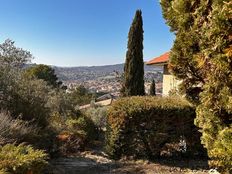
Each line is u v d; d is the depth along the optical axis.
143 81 20.78
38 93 12.37
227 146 4.84
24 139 8.98
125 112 11.37
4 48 19.23
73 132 13.85
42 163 6.46
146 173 9.70
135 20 20.86
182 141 11.63
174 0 6.47
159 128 11.41
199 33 5.84
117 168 10.27
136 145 11.50
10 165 5.77
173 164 10.76
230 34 4.91
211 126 5.54
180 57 6.53
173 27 6.80
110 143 11.68
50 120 13.83
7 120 8.93
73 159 11.34
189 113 11.34
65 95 19.05
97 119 23.89
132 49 20.73
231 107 4.87
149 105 11.36
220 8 5.05
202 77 6.23
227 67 4.90
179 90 6.93
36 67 47.75
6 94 10.73
